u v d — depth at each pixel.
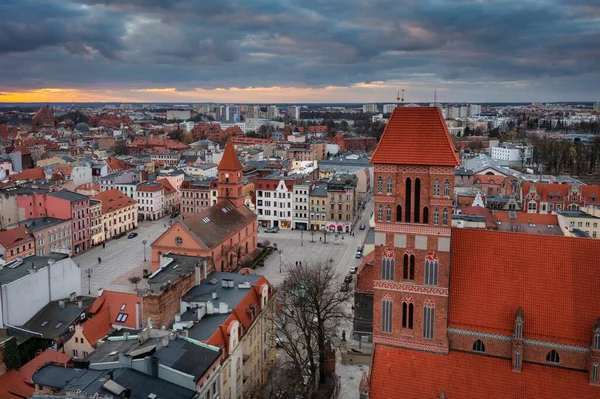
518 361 63.41
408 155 64.88
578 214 155.88
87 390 60.66
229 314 85.06
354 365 96.38
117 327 91.81
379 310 68.88
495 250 67.88
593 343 60.34
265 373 96.31
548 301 64.69
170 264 106.44
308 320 97.06
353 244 189.75
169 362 67.12
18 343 87.94
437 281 66.06
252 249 171.25
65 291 107.75
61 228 167.00
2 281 94.62
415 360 67.00
